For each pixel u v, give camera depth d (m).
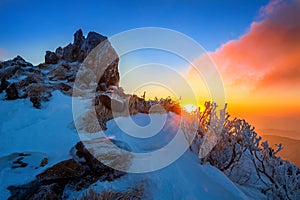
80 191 3.42
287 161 5.08
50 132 5.00
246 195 4.15
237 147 5.07
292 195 4.16
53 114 5.91
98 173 3.84
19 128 5.23
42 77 8.38
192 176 4.05
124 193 3.32
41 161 3.96
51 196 3.14
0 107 6.12
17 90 6.86
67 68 9.37
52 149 4.34
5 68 8.77
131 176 3.87
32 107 6.31
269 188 4.56
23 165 3.87
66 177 3.58
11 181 3.40
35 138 4.74
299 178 4.55
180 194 3.48
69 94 7.46
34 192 3.19
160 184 3.69
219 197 3.55
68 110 6.18
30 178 3.49
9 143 4.49
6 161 3.91
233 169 5.54
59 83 8.01
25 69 9.20
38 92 6.88
